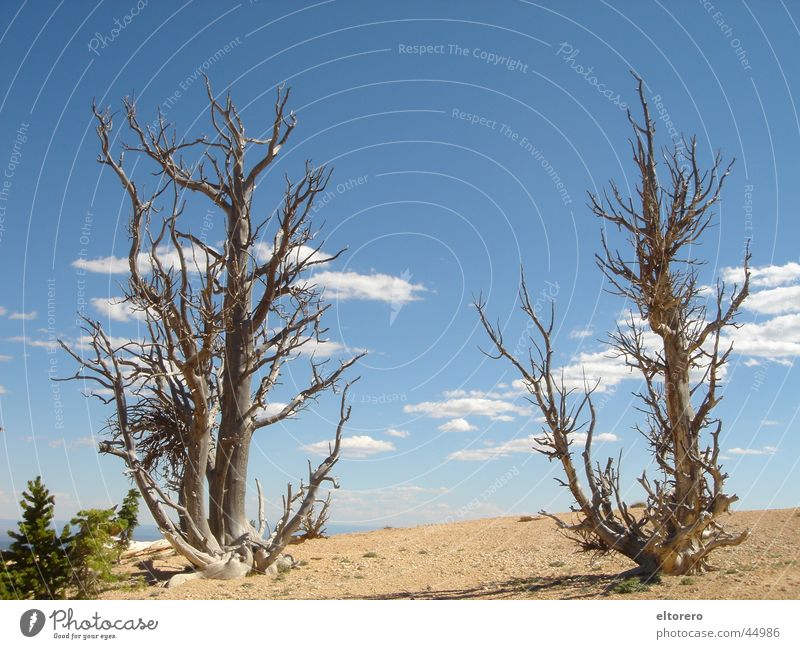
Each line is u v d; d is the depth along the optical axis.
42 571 16.39
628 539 16.23
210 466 22.41
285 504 21.94
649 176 16.23
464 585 17.33
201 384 20.73
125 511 23.36
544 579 17.23
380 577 19.78
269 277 22.62
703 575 15.21
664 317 15.66
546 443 16.80
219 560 20.59
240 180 23.06
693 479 15.15
